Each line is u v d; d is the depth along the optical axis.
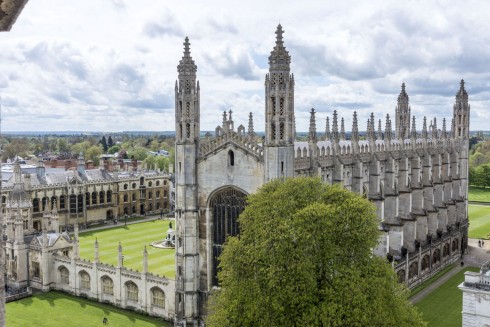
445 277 113.75
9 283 106.25
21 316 87.56
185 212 81.75
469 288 60.47
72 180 173.50
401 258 104.12
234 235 80.44
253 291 54.06
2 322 17.89
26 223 127.88
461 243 136.25
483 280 60.41
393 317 52.28
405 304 58.53
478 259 131.12
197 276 82.94
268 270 53.28
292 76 73.44
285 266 53.59
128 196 198.00
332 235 54.91
